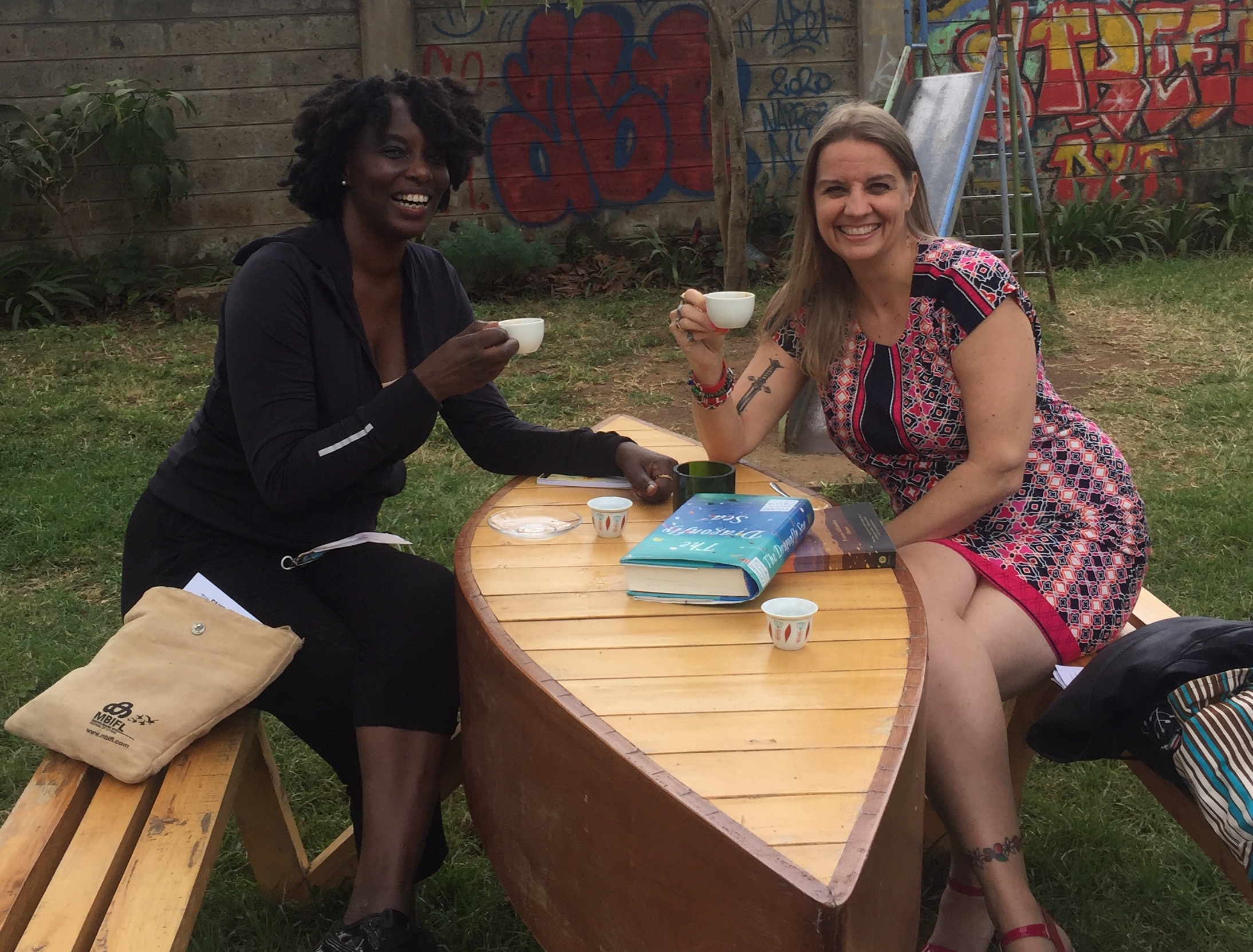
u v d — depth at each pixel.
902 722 1.72
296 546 2.66
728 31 7.96
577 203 10.65
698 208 10.74
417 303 2.84
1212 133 11.15
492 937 2.66
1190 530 4.76
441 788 2.64
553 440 2.99
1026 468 2.64
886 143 2.54
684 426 6.49
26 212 9.94
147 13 9.84
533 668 1.92
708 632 2.05
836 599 2.17
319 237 2.69
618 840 1.70
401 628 2.48
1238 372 6.95
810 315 2.81
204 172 10.11
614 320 8.83
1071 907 2.70
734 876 1.46
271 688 2.49
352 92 2.62
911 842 1.70
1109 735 2.21
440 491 5.45
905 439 2.69
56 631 4.18
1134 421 6.24
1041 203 10.78
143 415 6.73
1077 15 10.93
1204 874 2.81
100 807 2.13
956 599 2.40
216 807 2.12
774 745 1.67
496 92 10.40
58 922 1.83
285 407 2.54
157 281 9.94
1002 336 2.52
